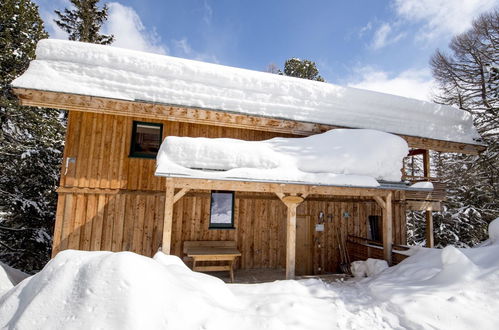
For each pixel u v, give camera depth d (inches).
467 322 155.6
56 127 580.1
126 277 147.3
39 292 149.1
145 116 330.3
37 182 502.0
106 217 321.4
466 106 659.4
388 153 331.0
